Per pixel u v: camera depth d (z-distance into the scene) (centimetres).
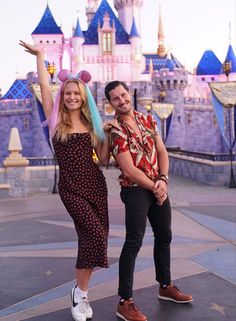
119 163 379
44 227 857
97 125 379
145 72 7381
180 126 5416
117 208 1114
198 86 7131
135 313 381
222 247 649
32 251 655
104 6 7338
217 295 445
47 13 7531
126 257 387
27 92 6122
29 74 5272
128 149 380
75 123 378
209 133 5825
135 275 517
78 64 6881
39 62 409
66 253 639
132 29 7069
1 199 1453
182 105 5459
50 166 1728
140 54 7038
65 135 369
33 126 5091
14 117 5347
